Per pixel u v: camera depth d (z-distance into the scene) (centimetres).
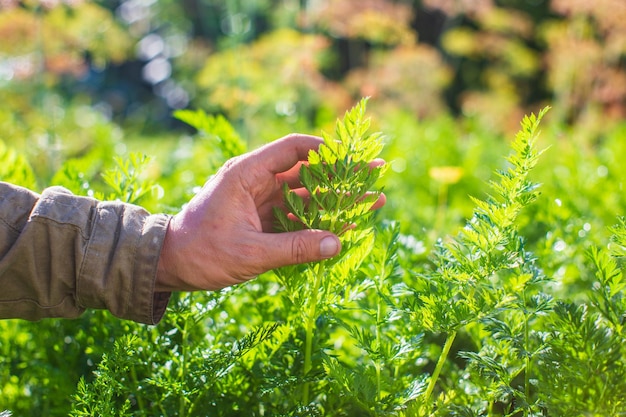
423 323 75
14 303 78
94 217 77
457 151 231
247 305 96
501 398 75
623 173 162
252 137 237
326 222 75
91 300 77
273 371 83
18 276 77
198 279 77
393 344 84
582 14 281
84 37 241
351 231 78
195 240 76
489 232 74
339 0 267
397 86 294
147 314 77
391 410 75
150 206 104
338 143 73
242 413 85
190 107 495
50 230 76
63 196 78
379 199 85
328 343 83
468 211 181
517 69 373
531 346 78
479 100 348
